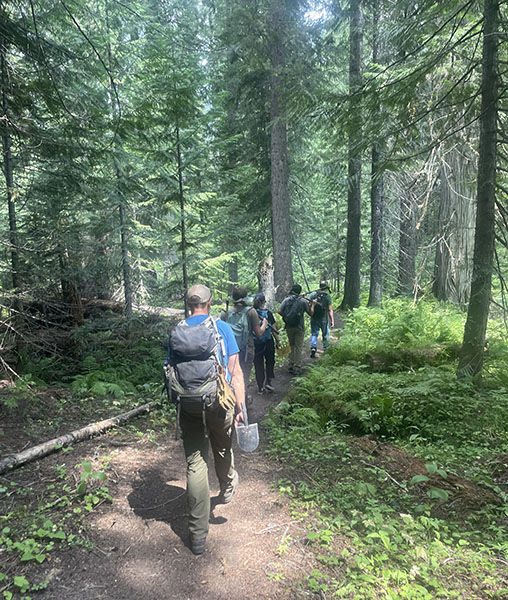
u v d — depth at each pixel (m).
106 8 10.18
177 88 8.70
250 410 6.45
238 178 13.60
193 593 2.60
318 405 6.49
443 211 13.20
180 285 10.24
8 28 6.17
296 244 21.83
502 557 2.99
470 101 7.35
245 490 3.93
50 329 8.04
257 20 13.95
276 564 2.86
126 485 3.89
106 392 6.46
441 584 2.68
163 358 8.48
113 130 7.63
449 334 9.60
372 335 10.04
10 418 5.09
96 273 9.33
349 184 14.67
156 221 10.73
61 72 6.96
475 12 7.07
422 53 8.10
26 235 6.93
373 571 2.78
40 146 7.04
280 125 14.74
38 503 3.44
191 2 14.62
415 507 3.62
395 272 21.33
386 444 5.16
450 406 5.99
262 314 6.97
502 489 4.00
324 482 4.05
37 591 2.54
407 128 7.59
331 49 15.03
